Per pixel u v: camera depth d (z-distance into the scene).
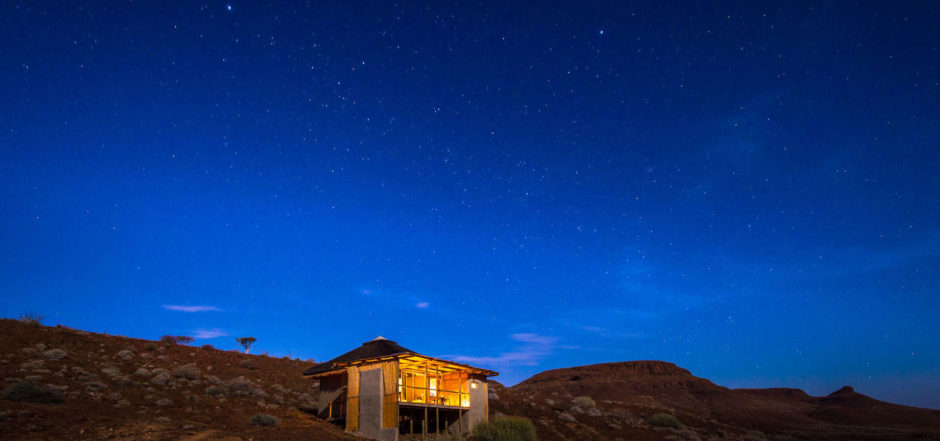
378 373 20.67
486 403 25.84
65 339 26.95
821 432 52.09
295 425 18.95
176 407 18.52
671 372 115.62
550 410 35.97
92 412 15.52
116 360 25.31
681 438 34.56
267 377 30.75
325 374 23.19
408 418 22.59
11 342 23.86
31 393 15.66
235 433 15.69
